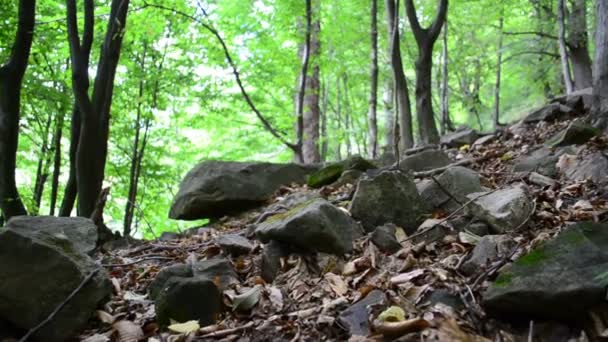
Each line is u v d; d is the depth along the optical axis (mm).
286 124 12391
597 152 4621
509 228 3188
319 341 2301
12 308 2467
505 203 3301
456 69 15891
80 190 5629
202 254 3855
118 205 12477
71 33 5426
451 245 3223
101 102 5707
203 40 9391
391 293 2529
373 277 2908
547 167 4859
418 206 3773
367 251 3246
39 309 2484
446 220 3424
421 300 2473
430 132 8148
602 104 5914
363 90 18609
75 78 5395
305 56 8859
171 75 9609
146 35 8883
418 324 2125
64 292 2521
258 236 3479
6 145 5316
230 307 2736
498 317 2279
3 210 5418
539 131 6965
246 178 6016
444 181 3957
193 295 2611
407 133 8219
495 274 2537
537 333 2170
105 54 5789
